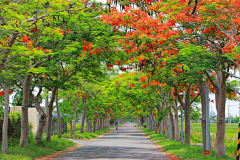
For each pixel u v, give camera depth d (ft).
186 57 43.06
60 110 134.00
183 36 46.01
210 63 42.22
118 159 51.01
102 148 75.56
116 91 108.17
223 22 41.37
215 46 48.93
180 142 87.86
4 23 44.19
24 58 46.34
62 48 57.21
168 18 44.73
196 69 41.88
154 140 112.47
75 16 53.06
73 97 119.14
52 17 49.90
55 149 68.49
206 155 52.01
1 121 60.85
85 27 54.13
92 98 127.65
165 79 58.03
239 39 45.96
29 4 46.11
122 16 47.39
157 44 47.75
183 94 79.36
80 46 53.93
